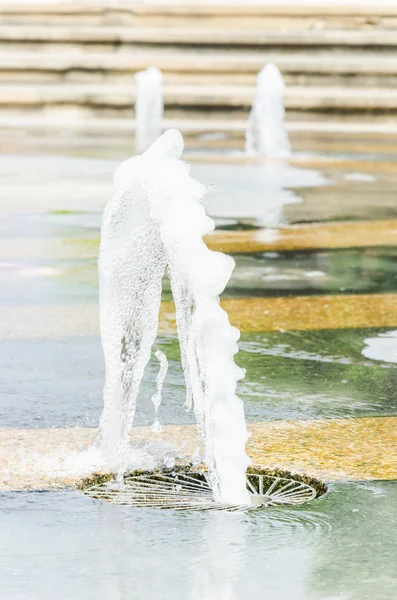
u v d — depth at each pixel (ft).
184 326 17.92
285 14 128.98
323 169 72.18
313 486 17.25
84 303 31.04
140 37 123.54
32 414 20.67
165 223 16.97
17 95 115.34
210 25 129.70
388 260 38.88
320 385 23.09
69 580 13.14
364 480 17.21
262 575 13.35
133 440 18.95
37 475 17.13
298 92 115.44
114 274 17.84
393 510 15.83
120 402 18.06
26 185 60.49
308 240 43.14
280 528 15.02
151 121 109.09
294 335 27.66
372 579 13.29
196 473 17.49
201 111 114.93
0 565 13.60
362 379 23.65
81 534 14.69
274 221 48.29
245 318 29.50
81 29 124.16
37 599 12.60
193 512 15.67
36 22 128.26
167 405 21.25
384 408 21.45
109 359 17.99
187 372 18.25
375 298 32.40
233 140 95.35
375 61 119.44
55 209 51.13
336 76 118.62
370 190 60.49
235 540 14.55
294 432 19.75
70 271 35.91
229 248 40.96
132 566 13.60
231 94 114.32
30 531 14.79
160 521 15.24
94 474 17.26
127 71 119.96
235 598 12.69
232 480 16.55
